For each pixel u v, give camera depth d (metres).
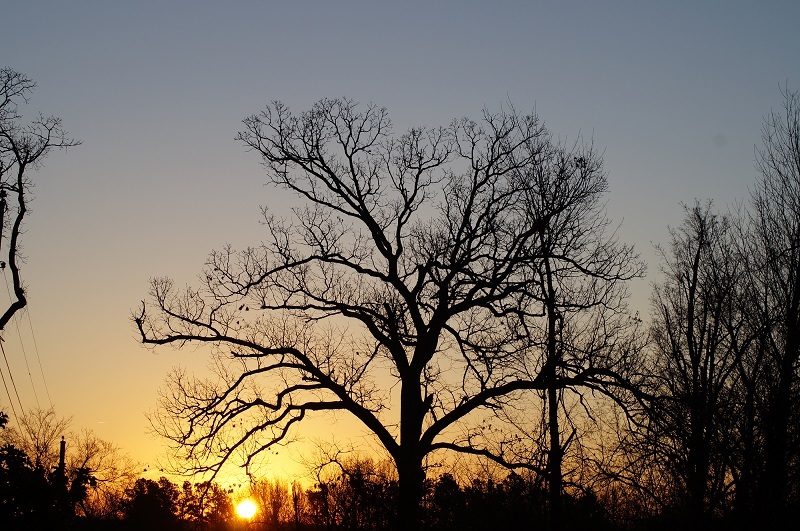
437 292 26.84
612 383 23.91
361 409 26.88
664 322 28.69
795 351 21.27
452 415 26.33
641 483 23.88
